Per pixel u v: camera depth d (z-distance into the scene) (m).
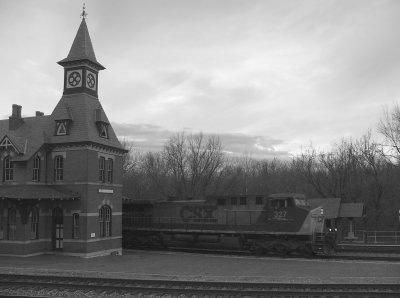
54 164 31.83
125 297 16.64
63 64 33.59
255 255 32.44
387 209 57.62
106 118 34.25
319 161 59.75
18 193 28.11
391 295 16.12
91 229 30.48
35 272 22.75
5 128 34.53
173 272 23.14
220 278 20.84
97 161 31.78
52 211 31.41
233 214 33.88
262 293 16.45
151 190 71.25
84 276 21.31
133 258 30.06
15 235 29.31
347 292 16.33
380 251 32.94
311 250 30.98
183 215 36.22
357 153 57.84
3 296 15.93
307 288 17.61
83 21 34.81
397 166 56.44
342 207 42.69
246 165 87.81
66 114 31.95
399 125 55.44
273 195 32.72
